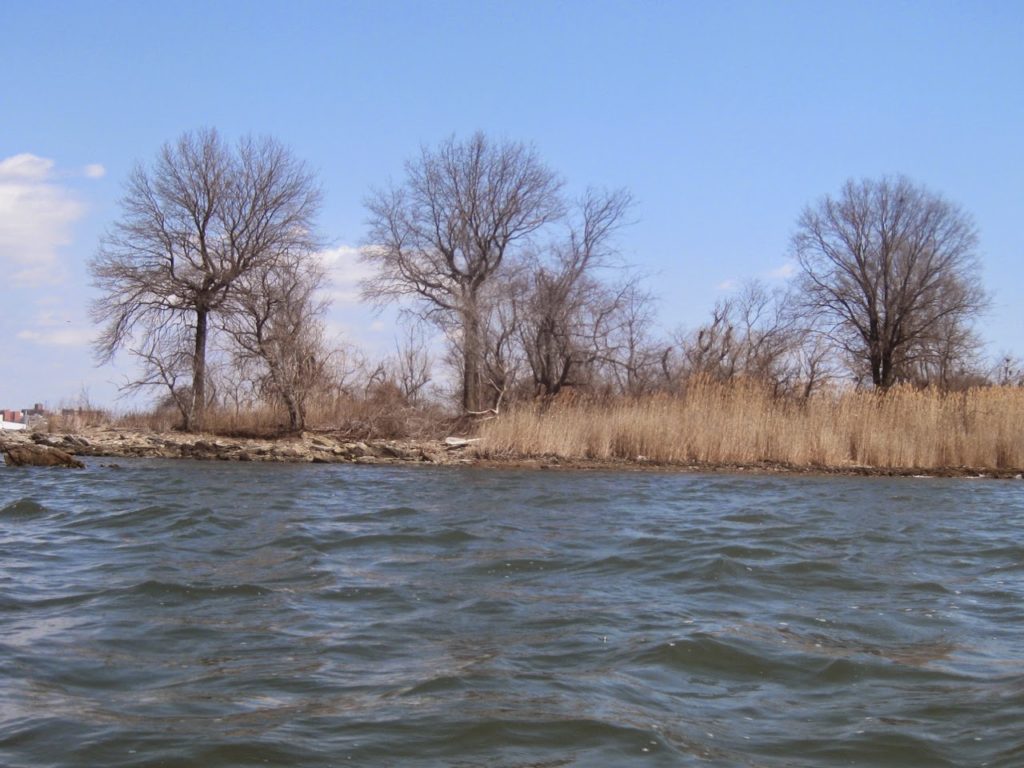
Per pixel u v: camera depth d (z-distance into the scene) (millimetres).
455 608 9633
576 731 6234
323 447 34062
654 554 12883
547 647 8219
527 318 42750
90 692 6973
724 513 18109
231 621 9023
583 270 44531
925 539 15039
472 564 12062
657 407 32625
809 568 12055
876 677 7512
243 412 39906
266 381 39438
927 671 7664
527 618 9234
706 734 6270
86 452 33469
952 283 49500
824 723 6512
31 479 23688
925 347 50469
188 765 5680
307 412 39969
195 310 40500
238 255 40094
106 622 8922
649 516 17484
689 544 13773
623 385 46125
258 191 40281
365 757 5820
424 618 9219
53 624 8828
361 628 8820
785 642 8453
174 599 9891
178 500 18984
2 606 9469
